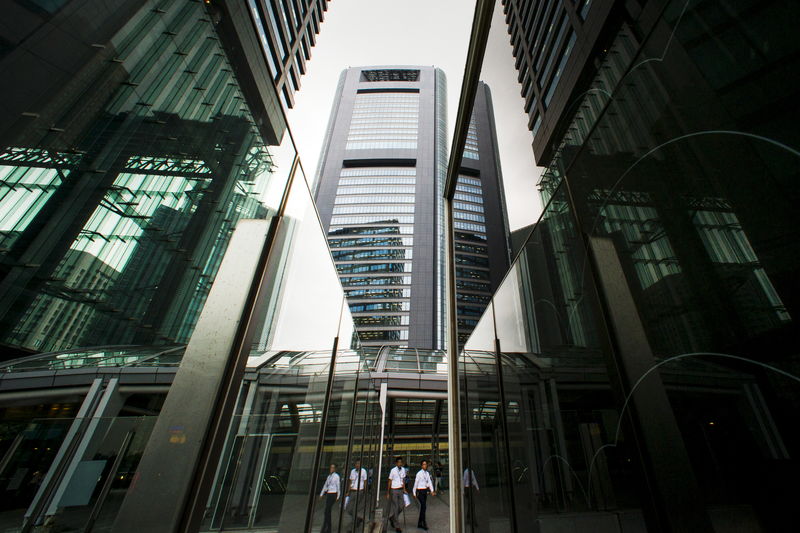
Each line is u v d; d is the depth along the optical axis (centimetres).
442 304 6253
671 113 65
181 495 112
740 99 49
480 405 321
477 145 438
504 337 248
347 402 524
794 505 39
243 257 158
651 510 68
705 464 53
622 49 86
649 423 69
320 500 346
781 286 41
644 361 72
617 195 86
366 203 7438
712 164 54
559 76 138
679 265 61
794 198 40
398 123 8938
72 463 118
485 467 289
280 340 199
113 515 109
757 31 47
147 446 114
